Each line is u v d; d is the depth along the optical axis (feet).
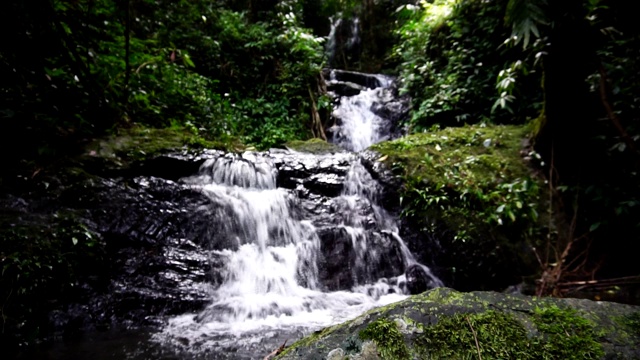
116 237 10.10
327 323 8.96
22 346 7.19
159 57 16.57
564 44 11.89
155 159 12.94
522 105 18.17
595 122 12.73
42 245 8.51
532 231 12.51
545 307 3.71
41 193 9.78
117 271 9.50
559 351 3.19
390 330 3.40
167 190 11.93
